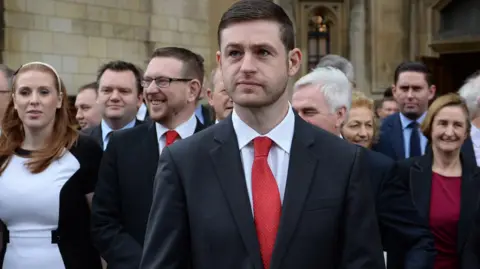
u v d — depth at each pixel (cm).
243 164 190
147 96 307
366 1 1063
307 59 1085
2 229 294
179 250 185
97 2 840
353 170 188
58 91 301
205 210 183
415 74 466
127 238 289
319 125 295
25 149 299
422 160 337
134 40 884
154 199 192
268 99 181
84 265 299
